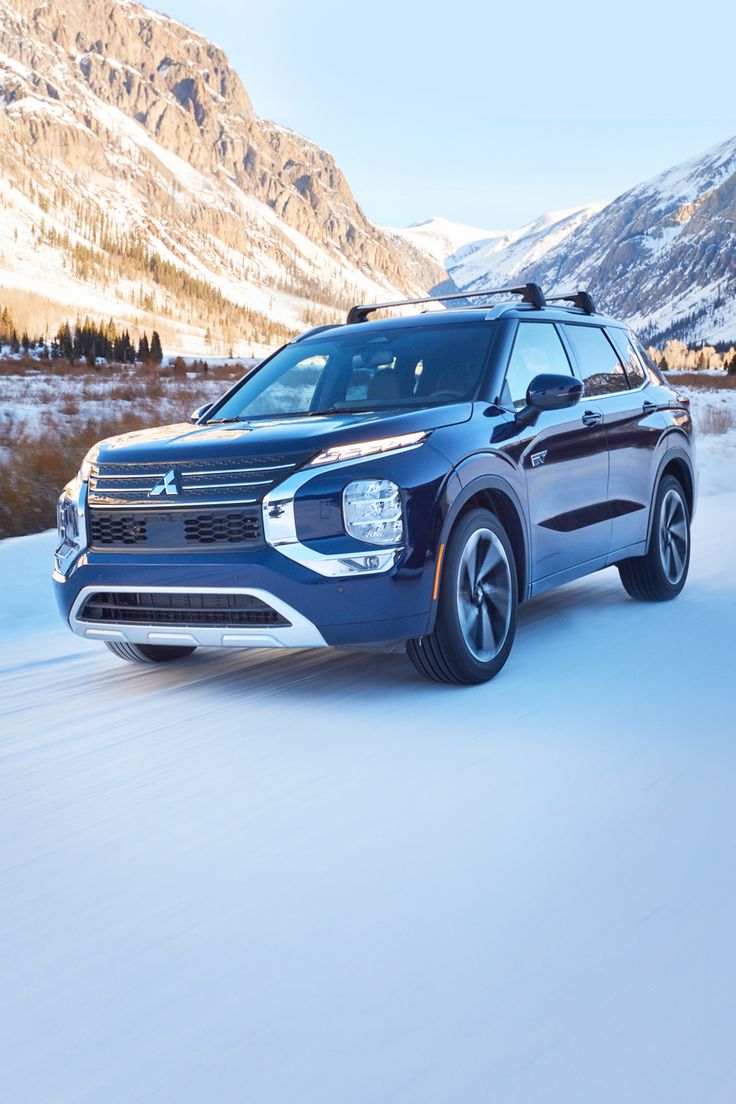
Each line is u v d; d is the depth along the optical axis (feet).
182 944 6.63
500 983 5.98
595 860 7.67
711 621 16.57
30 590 21.48
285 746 10.87
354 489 12.02
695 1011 5.62
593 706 11.91
